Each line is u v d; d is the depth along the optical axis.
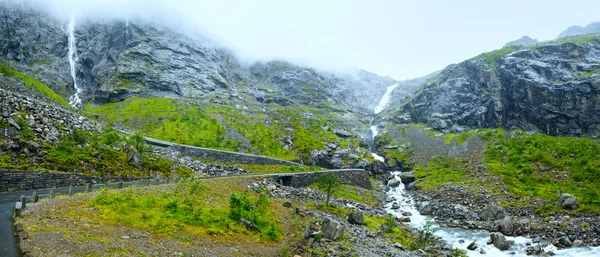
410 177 112.12
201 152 81.81
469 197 79.56
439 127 162.62
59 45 189.25
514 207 69.38
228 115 146.38
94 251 21.05
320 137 143.62
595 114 125.19
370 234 44.00
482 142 125.94
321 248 34.19
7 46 160.38
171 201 35.16
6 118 51.91
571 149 101.69
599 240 47.28
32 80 116.06
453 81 185.00
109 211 29.55
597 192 72.19
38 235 21.64
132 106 142.88
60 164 47.91
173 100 154.88
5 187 38.97
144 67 182.75
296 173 78.50
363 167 126.31
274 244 34.00
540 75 147.00
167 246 25.59
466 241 49.44
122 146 64.44
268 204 49.66
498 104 148.75
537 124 135.12
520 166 96.06
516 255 42.81
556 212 63.47
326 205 60.62
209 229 31.83
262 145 119.94
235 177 63.00
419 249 38.78
